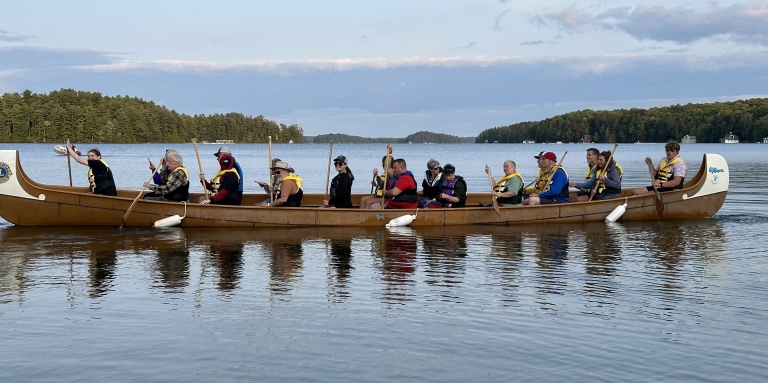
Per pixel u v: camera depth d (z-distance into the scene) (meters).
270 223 13.23
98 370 5.52
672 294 7.88
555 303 7.48
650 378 5.38
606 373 5.48
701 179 15.14
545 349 6.02
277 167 13.62
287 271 9.09
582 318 6.92
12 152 12.81
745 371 5.52
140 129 115.00
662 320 6.85
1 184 12.76
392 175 14.48
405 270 9.20
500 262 9.80
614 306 7.37
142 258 9.93
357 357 5.81
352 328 6.57
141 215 13.07
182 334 6.38
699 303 7.49
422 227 13.48
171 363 5.67
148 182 13.60
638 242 11.70
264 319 6.85
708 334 6.41
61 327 6.56
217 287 8.15
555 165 14.70
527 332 6.47
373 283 8.41
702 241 11.83
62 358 5.77
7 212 12.87
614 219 14.38
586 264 9.68
